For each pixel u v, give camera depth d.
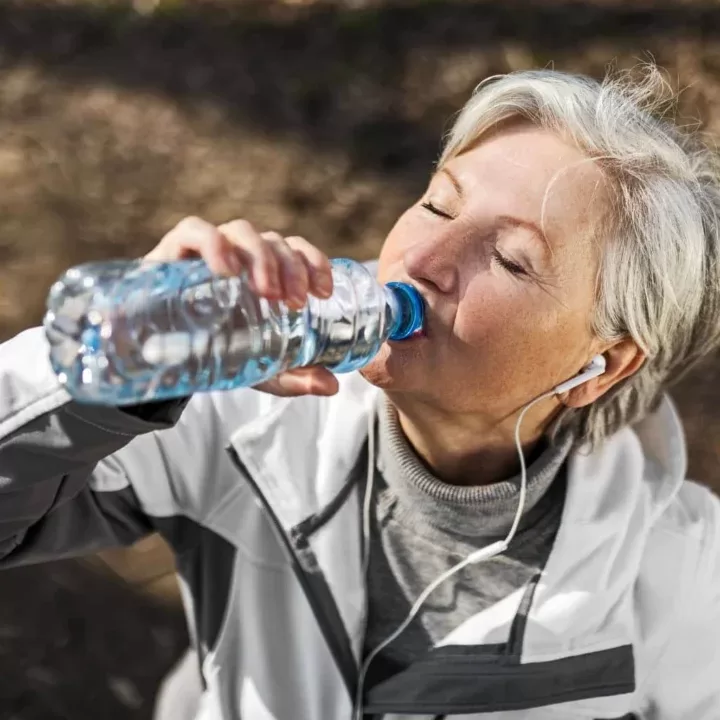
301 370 0.98
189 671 1.51
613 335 1.14
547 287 1.06
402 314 1.04
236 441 1.21
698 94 3.91
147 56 4.31
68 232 3.56
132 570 2.62
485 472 1.21
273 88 4.13
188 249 0.87
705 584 1.29
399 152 3.90
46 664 2.41
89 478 1.14
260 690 1.23
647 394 1.25
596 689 1.24
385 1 4.46
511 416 1.14
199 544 1.26
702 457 2.93
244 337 0.94
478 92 1.17
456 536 1.20
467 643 1.21
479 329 1.05
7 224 3.55
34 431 0.94
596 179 1.08
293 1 4.49
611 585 1.23
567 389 1.15
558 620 1.21
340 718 1.23
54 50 4.34
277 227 3.61
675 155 1.13
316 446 1.24
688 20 4.28
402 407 1.15
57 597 2.53
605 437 1.26
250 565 1.24
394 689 1.21
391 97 4.09
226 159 3.86
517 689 1.21
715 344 1.30
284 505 1.21
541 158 1.08
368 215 3.67
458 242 1.06
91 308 0.83
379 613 1.23
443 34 4.32
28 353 1.03
